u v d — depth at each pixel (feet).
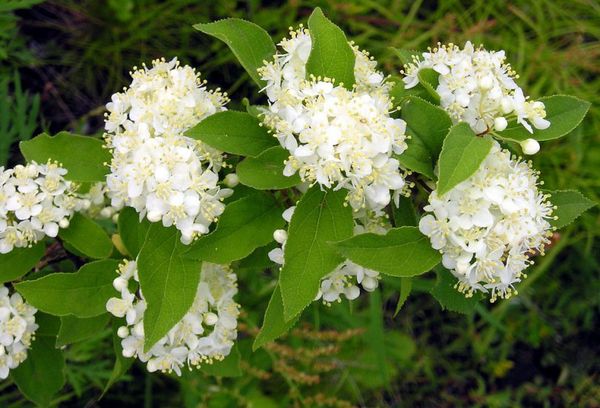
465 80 1.35
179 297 1.34
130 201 1.39
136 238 1.46
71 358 1.92
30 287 1.42
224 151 1.36
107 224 1.75
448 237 1.31
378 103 1.34
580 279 2.37
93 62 2.29
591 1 2.37
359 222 1.42
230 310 1.49
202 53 2.29
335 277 1.41
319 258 1.31
